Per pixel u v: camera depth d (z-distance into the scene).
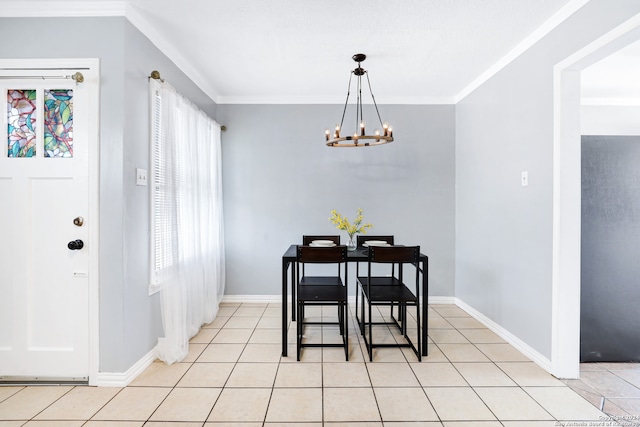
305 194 3.86
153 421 1.72
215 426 1.68
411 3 2.08
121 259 2.04
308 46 2.65
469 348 2.63
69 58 2.05
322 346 2.57
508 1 2.04
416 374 2.21
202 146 3.12
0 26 2.05
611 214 2.56
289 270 3.86
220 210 3.65
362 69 2.96
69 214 2.06
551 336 2.22
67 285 2.06
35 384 2.05
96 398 1.92
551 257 2.22
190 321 2.75
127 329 2.09
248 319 3.30
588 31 1.92
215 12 2.17
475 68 3.06
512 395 1.97
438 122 3.86
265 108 3.86
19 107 2.08
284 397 1.94
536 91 2.38
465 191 3.59
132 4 2.06
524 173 2.52
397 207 3.86
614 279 2.55
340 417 1.76
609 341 2.51
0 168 2.05
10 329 2.07
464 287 3.62
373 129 3.85
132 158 2.13
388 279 3.08
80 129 2.05
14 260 2.05
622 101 3.70
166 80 2.60
